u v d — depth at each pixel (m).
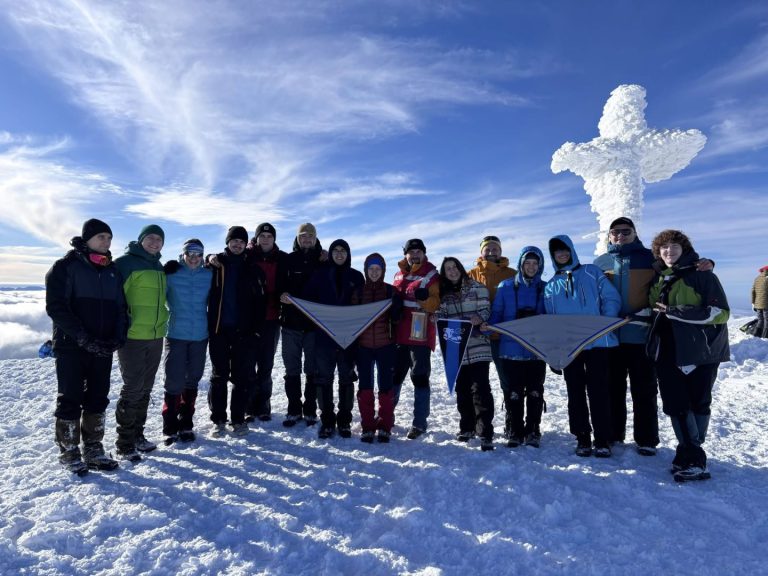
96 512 3.59
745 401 6.52
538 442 4.96
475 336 5.00
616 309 4.62
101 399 4.44
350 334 5.09
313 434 5.32
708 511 3.54
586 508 3.55
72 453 4.24
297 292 5.67
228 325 5.29
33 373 9.09
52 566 2.93
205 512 3.61
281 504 3.71
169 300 5.17
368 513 3.60
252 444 5.04
